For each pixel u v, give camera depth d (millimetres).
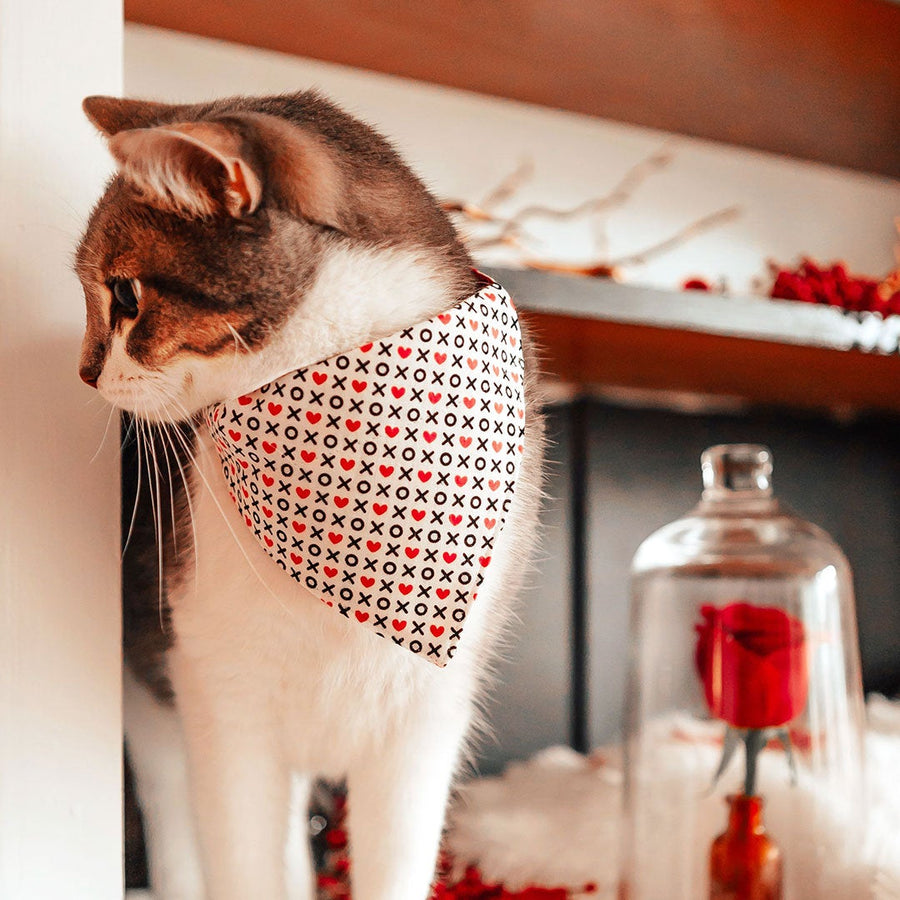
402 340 553
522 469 663
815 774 816
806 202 1441
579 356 1070
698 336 971
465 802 1008
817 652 831
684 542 895
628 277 1310
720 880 797
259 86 1123
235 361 557
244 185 515
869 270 1482
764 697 791
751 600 841
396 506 555
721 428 1322
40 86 584
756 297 993
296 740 670
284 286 544
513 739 1196
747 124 1331
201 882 793
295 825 812
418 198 625
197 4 1005
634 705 894
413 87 1207
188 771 667
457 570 573
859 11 1248
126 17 1035
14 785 567
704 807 818
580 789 1027
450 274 609
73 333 592
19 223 578
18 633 571
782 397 1330
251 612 604
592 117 1303
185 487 612
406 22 1061
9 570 570
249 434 553
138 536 718
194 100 1082
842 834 814
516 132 1262
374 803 674
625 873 857
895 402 1354
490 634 679
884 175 1490
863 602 1389
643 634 895
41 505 579
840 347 1016
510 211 1246
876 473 1414
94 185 596
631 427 1271
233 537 598
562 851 904
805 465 1375
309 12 1032
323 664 623
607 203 1245
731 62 1213
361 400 547
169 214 538
